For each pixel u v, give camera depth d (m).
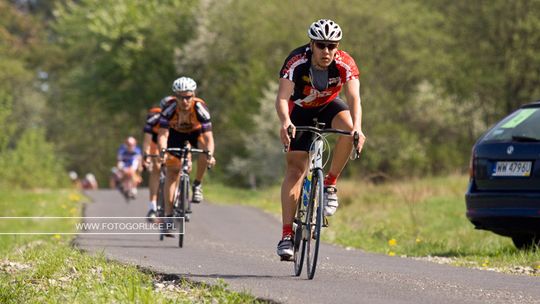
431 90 114.19
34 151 114.19
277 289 19.02
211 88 136.38
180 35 139.12
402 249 35.41
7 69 163.38
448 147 111.06
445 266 26.58
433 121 114.75
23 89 172.25
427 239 38.34
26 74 167.75
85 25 144.88
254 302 17.27
